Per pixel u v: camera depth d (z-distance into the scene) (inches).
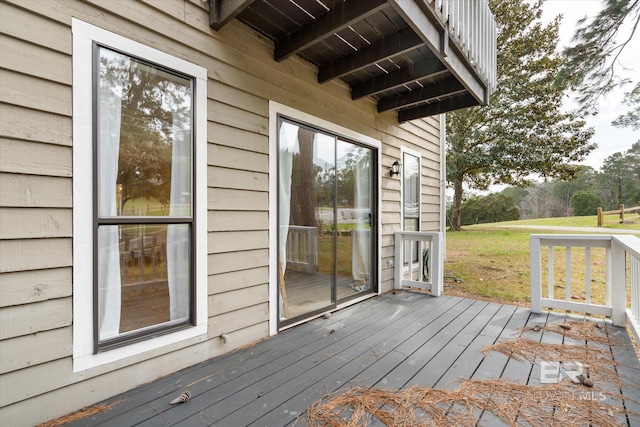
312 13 98.2
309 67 129.3
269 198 111.0
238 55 101.0
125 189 75.6
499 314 136.6
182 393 71.9
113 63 73.4
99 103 71.0
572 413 65.9
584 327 119.3
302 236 128.3
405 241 205.3
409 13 88.0
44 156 62.6
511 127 448.5
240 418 63.7
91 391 68.6
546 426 61.8
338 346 101.3
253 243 105.0
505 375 82.4
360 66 120.3
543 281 235.8
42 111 62.3
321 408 67.2
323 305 137.3
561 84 273.1
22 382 59.9
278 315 113.5
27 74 60.6
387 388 75.7
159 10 80.8
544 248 373.4
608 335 111.2
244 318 102.0
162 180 82.7
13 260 59.1
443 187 259.1
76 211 66.6
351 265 156.8
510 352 96.9
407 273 209.0
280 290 118.3
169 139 84.1
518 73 438.0
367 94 148.1
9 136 58.6
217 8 91.3
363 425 62.0
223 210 95.9
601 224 540.4
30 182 61.1
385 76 142.3
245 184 102.6
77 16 66.7
